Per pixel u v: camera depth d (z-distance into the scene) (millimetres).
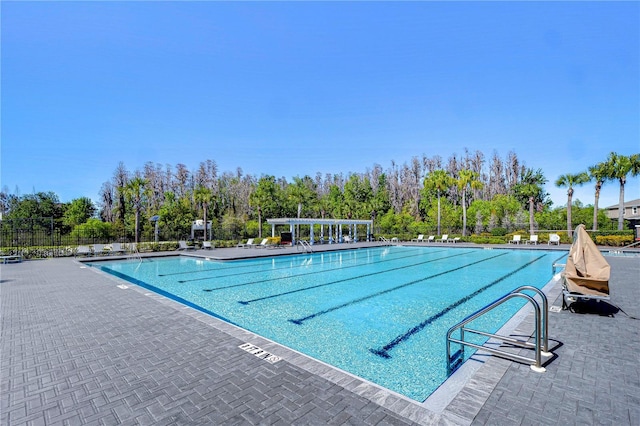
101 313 5348
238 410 2404
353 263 14203
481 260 15094
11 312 5438
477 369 3053
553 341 3824
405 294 7902
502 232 26172
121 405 2508
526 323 4555
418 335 4938
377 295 7805
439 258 16062
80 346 3832
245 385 2805
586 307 5516
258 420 2262
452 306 6711
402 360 4008
